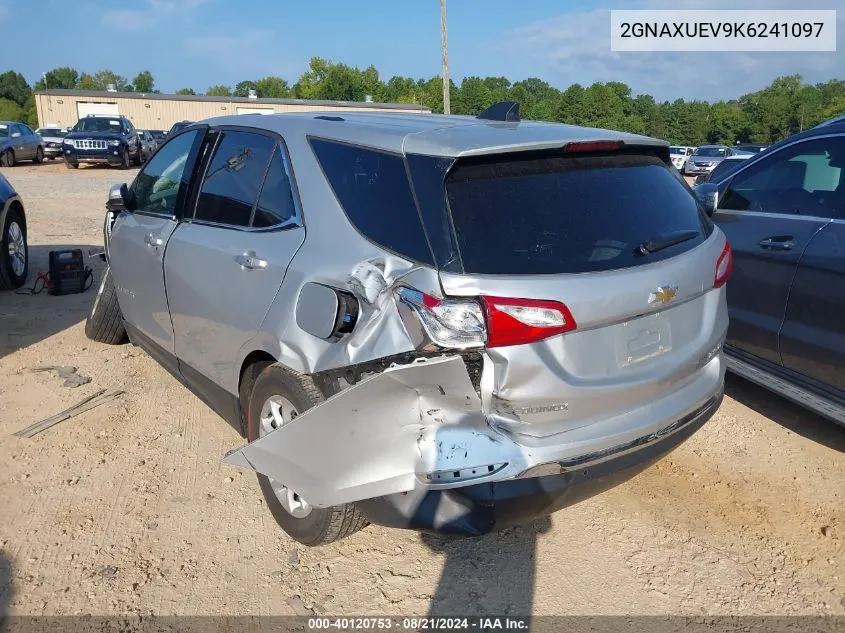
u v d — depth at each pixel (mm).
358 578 2928
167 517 3271
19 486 3459
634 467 2613
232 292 3193
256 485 3572
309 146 3051
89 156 23469
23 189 16562
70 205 13844
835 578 3004
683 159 35031
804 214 4105
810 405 3947
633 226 2645
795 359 4012
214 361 3473
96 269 8055
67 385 4625
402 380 2350
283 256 2922
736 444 4098
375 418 2445
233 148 3578
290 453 2627
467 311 2256
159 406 4395
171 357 4035
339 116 3262
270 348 2930
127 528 3178
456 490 2395
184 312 3688
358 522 2902
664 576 2994
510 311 2250
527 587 2904
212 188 3629
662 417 2670
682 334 2787
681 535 3266
